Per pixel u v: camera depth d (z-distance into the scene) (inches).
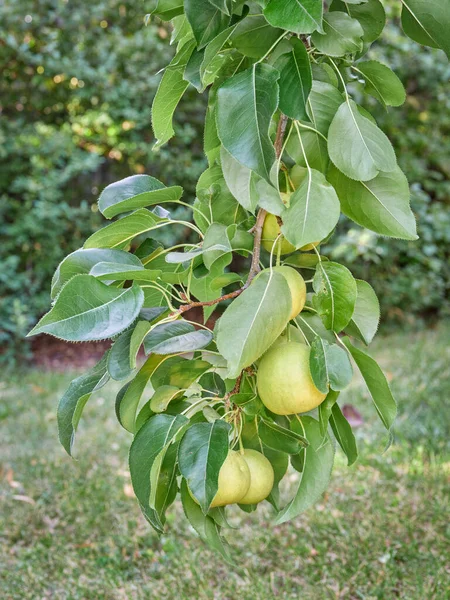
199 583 106.6
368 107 312.7
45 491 144.3
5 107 305.7
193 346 47.3
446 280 353.1
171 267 58.3
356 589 102.5
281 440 52.6
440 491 130.1
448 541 112.6
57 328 41.9
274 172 49.1
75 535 127.6
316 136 52.6
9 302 290.7
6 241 294.8
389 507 126.6
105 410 204.1
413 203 329.1
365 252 285.9
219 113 43.9
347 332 55.1
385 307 334.3
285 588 105.4
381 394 52.3
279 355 48.5
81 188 317.7
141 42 303.7
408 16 57.4
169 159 306.0
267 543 117.4
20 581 111.0
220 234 50.1
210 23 46.0
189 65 49.4
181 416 48.1
